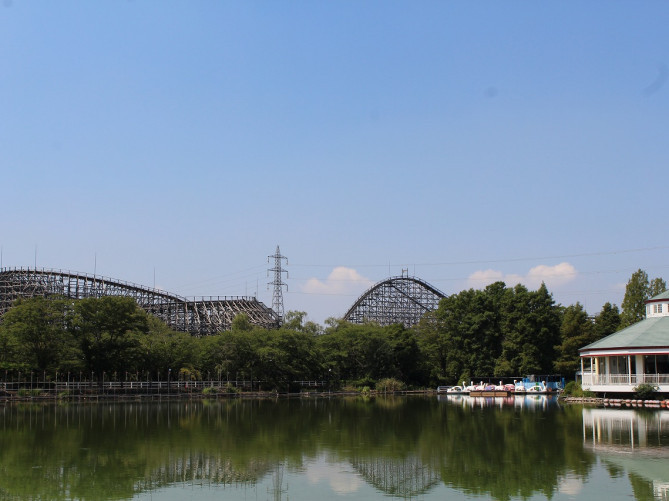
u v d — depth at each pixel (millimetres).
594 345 82062
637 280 115750
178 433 50344
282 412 74188
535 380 132125
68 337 108000
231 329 146375
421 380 155000
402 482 30859
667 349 73688
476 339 145375
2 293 133750
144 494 29078
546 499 27094
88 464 36062
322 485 30453
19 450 41219
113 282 146625
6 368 100812
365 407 83875
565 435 46062
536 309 137125
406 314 188000
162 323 135125
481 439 45156
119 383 110750
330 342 149000
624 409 68500
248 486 30453
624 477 31000
